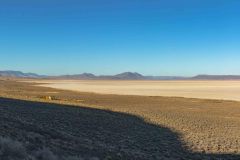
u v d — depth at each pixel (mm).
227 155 25750
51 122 31125
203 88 172250
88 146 20125
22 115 32094
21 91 98750
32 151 13617
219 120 49250
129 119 43062
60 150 16234
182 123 43125
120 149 22391
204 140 31797
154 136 32094
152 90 144625
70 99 75750
